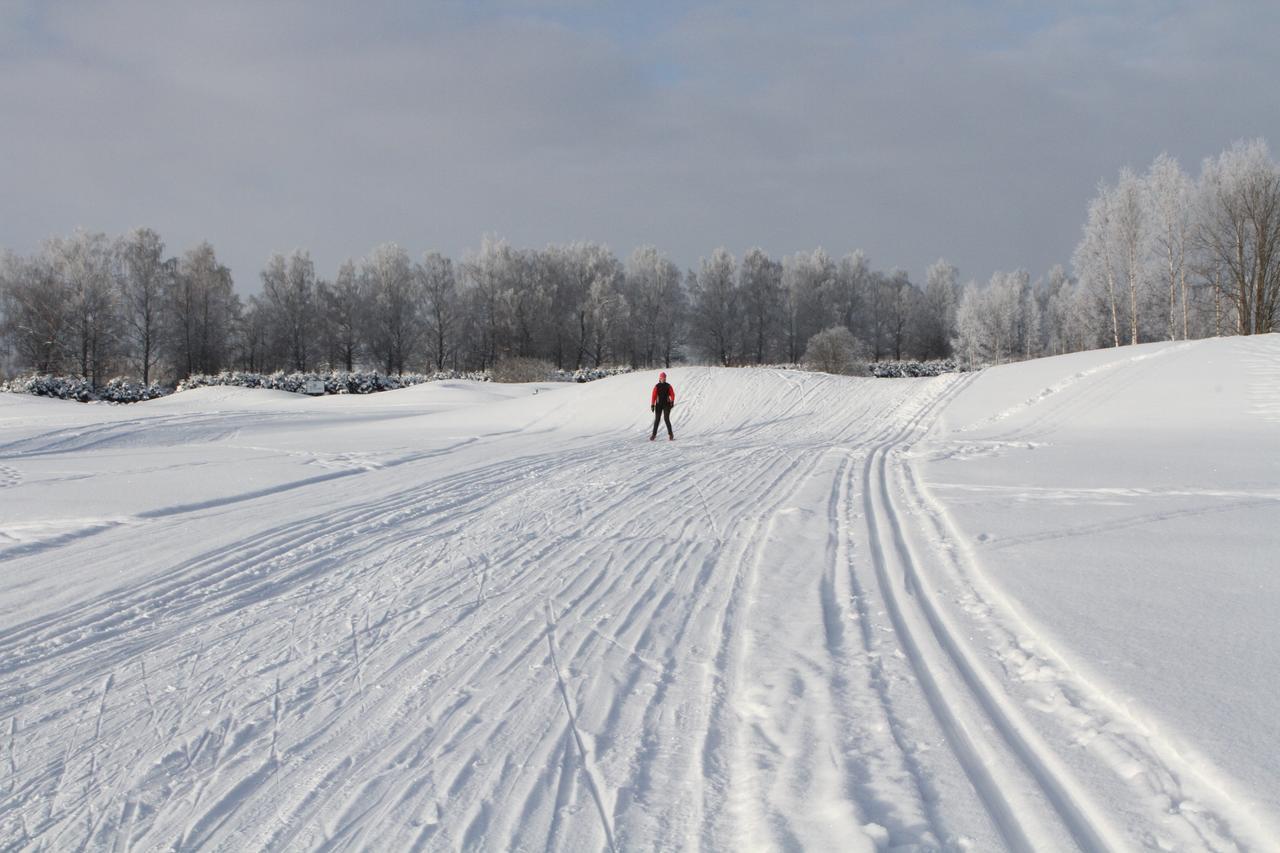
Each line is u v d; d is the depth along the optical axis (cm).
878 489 1078
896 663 442
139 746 376
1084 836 267
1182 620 462
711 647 482
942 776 318
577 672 449
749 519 888
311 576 680
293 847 288
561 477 1266
